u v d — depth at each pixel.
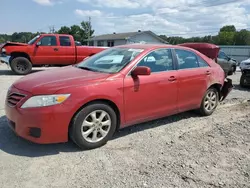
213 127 4.84
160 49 4.62
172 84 4.62
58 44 12.42
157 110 4.49
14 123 3.57
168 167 3.26
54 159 3.44
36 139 3.43
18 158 3.43
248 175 3.14
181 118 5.40
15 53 11.91
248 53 37.19
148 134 4.43
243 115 5.75
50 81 3.66
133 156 3.57
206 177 3.06
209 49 7.34
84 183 2.90
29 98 3.40
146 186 2.86
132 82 4.03
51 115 3.37
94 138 3.76
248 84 10.12
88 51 13.03
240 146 3.97
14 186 2.82
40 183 2.89
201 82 5.20
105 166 3.29
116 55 4.51
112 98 3.81
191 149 3.81
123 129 4.62
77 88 3.53
